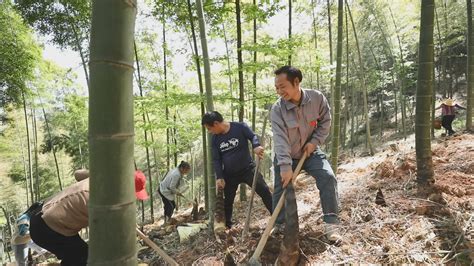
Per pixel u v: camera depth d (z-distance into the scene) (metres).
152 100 5.59
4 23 7.86
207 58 4.42
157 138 10.38
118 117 1.17
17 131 13.95
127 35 1.16
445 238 2.51
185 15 6.35
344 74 15.17
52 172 16.33
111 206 1.19
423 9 3.23
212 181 4.29
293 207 2.41
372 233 2.72
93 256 1.21
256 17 5.37
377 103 19.11
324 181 2.78
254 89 5.85
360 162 7.34
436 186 3.25
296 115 2.77
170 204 6.66
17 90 8.82
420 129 3.37
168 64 9.15
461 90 16.48
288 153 2.71
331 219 2.73
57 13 6.88
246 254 2.87
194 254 3.32
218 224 3.63
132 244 1.26
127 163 1.22
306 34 11.59
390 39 14.29
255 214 4.86
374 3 12.77
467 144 5.13
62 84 10.25
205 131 6.55
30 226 2.58
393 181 3.94
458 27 12.73
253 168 3.84
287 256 2.36
